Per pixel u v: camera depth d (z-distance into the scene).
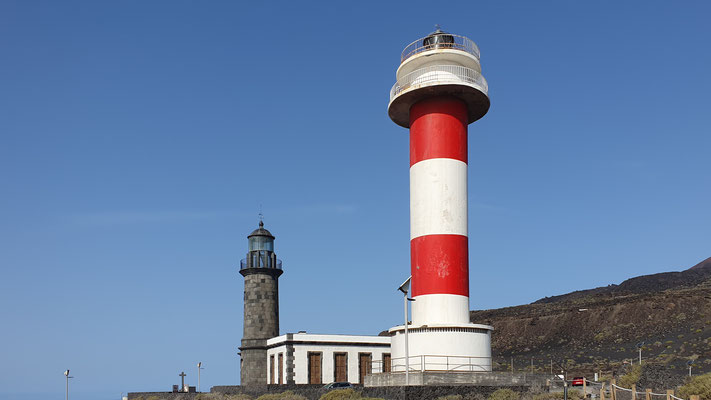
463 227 35.34
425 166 35.84
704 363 69.31
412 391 29.94
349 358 51.69
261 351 55.78
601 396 28.67
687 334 90.31
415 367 33.62
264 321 56.56
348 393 33.06
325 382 50.41
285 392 40.59
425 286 34.56
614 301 112.75
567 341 106.56
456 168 35.69
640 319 104.25
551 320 115.44
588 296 138.88
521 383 33.44
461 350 33.25
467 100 37.22
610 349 94.31
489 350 34.59
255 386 48.50
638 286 147.25
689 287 127.75
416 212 35.94
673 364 73.44
